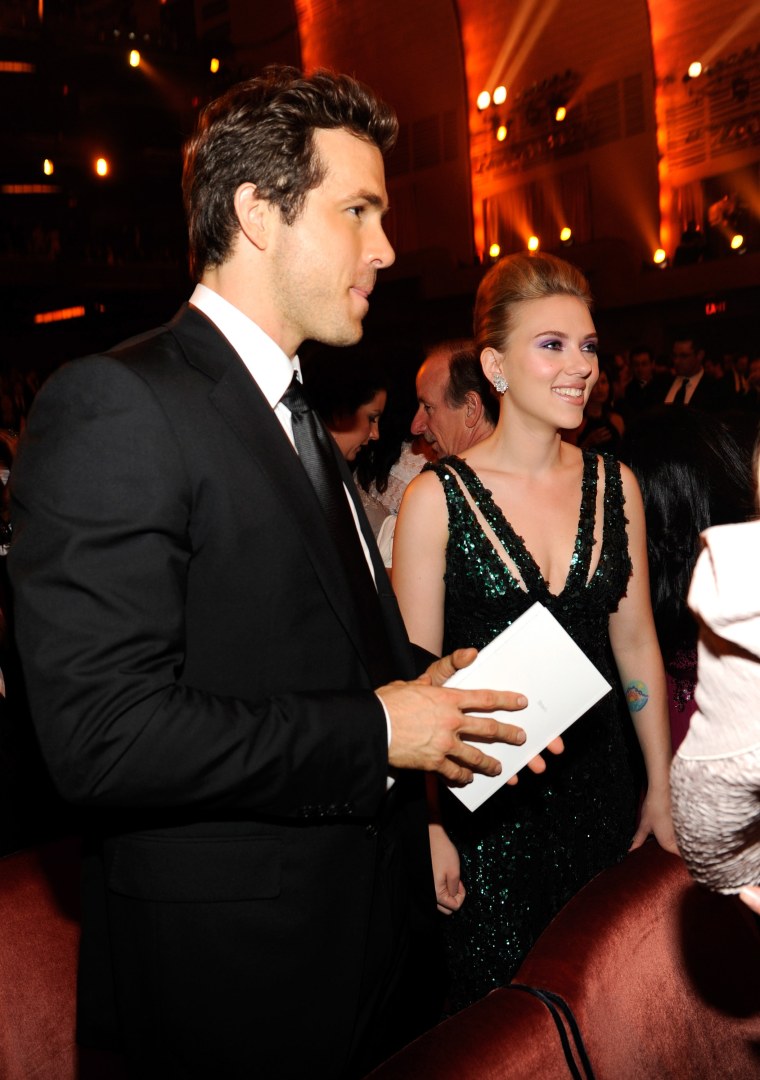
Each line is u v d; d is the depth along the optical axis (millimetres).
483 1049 931
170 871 1152
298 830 1199
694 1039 1122
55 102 18203
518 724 1388
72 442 1058
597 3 14211
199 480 1122
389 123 1273
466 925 1875
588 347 1789
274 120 1203
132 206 19125
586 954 1071
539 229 15711
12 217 18375
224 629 1156
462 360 2338
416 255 16656
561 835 1853
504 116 15820
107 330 18359
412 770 1431
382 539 2480
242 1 18828
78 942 1384
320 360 2572
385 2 16844
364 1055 1363
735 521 1852
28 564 1047
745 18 12734
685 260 13250
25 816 2289
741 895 834
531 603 1806
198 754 1027
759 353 12695
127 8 18844
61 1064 1351
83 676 1006
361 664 1266
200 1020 1159
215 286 1272
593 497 1849
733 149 13180
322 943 1208
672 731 1906
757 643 672
